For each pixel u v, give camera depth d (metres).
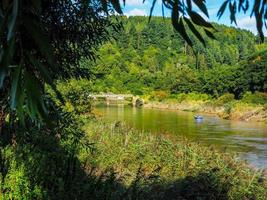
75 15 5.51
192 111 63.06
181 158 14.37
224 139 26.70
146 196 9.13
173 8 1.61
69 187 5.99
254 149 22.47
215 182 10.99
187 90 75.12
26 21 1.53
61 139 7.31
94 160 11.97
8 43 1.46
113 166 12.80
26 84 1.54
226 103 59.25
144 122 38.56
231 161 14.94
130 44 128.88
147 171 13.18
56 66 1.60
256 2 1.74
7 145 5.54
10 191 5.32
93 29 6.25
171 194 10.00
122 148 14.90
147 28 135.50
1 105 4.86
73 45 6.31
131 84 87.06
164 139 18.42
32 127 5.84
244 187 11.20
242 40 130.75
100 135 16.80
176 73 86.06
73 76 6.84
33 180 5.52
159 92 78.94
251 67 63.50
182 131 31.27
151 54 125.62
